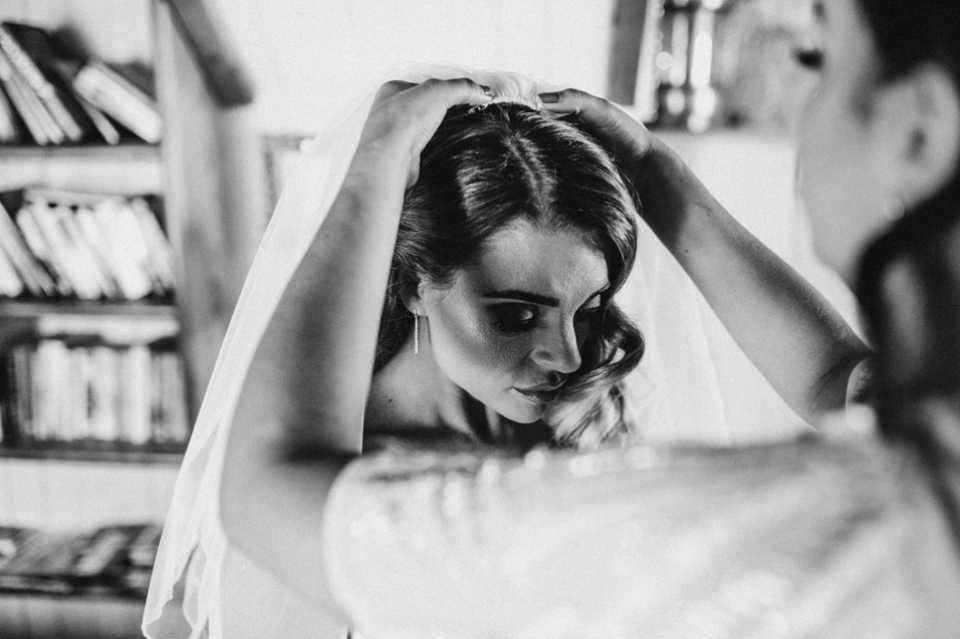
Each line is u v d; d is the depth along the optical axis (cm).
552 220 84
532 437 90
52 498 202
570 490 34
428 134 55
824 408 63
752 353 71
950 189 32
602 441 90
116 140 166
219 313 176
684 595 32
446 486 34
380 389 89
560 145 83
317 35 169
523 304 86
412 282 87
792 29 128
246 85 166
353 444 41
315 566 36
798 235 140
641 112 160
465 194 83
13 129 165
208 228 169
